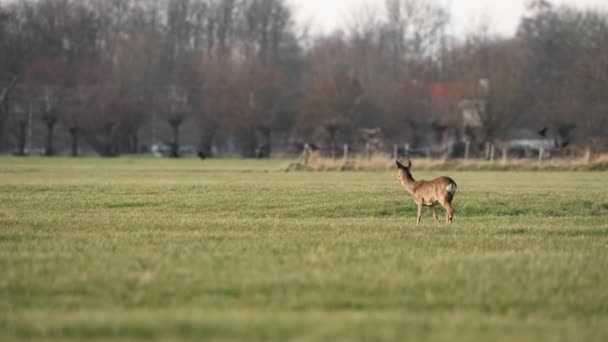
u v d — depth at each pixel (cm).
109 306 2836
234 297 2956
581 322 2708
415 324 2591
